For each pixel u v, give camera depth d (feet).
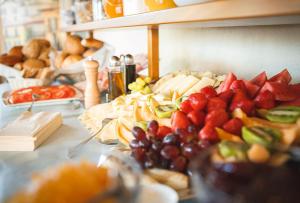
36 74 4.75
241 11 1.23
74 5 6.38
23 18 12.39
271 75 2.60
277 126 1.60
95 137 2.35
